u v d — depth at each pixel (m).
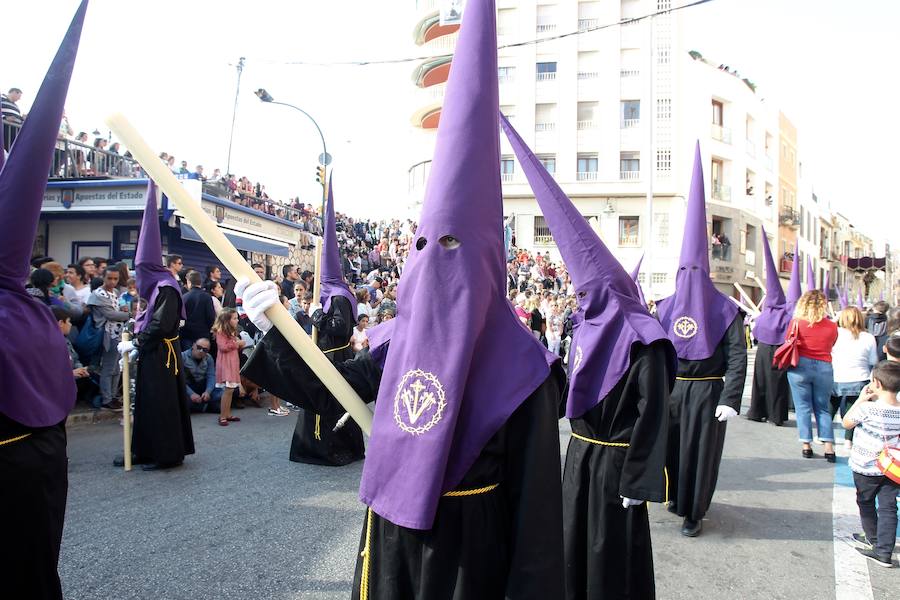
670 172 31.89
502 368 1.61
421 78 36.31
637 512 2.82
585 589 2.95
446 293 1.59
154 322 5.12
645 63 32.19
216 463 5.54
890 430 3.89
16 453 2.08
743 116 33.91
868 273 63.12
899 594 3.39
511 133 3.16
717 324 4.30
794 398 6.65
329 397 1.97
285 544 3.75
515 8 33.22
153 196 5.52
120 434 6.44
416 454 1.52
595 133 32.72
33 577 2.13
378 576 1.66
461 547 1.57
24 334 2.14
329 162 15.76
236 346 7.36
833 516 4.63
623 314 3.01
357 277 17.23
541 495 1.54
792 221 39.75
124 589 3.13
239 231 14.72
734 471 5.95
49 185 11.99
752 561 3.80
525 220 33.09
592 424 2.97
